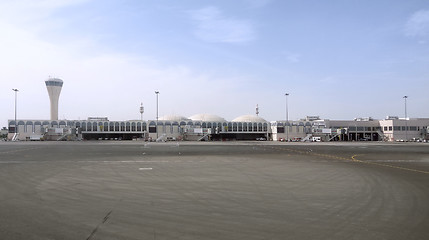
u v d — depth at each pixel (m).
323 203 13.04
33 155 40.75
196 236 8.86
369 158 37.53
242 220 10.46
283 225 9.91
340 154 44.50
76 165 28.48
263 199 13.84
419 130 124.81
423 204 12.85
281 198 14.06
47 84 136.25
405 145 79.00
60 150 52.41
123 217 10.81
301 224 10.02
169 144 81.25
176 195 14.73
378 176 21.50
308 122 129.38
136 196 14.48
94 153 44.88
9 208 12.12
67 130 118.06
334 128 129.38
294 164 29.95
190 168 26.30
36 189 16.28
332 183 18.41
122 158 36.34
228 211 11.67
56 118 137.38
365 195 14.77
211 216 10.96
